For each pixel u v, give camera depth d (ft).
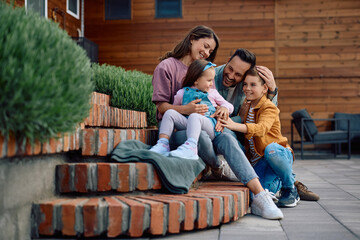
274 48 33.04
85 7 33.96
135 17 33.73
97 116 10.07
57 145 7.04
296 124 29.25
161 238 6.63
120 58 33.78
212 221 7.28
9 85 5.40
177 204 6.81
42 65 5.78
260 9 33.14
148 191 7.88
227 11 33.24
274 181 9.62
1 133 5.52
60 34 6.81
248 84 9.50
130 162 7.91
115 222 6.43
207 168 10.23
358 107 32.58
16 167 6.03
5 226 5.72
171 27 33.50
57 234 6.52
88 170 7.33
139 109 15.39
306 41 32.89
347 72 32.60
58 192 7.38
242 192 8.30
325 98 32.78
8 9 6.31
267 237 6.66
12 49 5.62
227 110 9.08
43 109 5.71
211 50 10.28
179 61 10.06
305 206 9.63
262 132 9.04
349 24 32.68
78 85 6.56
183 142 8.88
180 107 8.98
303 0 32.91
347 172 18.31
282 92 33.06
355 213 8.73
